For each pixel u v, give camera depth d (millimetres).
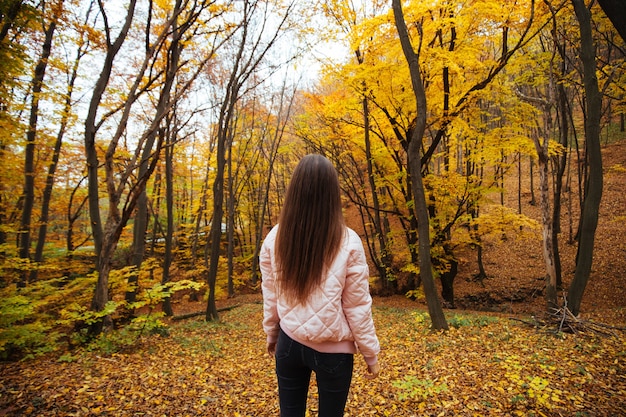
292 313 1408
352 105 10977
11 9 5957
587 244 6363
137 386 3859
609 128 24172
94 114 6840
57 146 10750
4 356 5035
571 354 4477
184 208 22734
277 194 24672
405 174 11758
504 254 17953
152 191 17656
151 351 5750
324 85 12820
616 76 11109
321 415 1422
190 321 11109
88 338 5859
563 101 13633
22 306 5516
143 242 9984
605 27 9836
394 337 6809
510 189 23141
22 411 3053
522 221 10805
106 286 6195
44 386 3600
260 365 5430
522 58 9258
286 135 22859
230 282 18312
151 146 9930
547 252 8023
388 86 9719
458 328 6816
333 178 1462
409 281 15234
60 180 12078
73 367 4422
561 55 10375
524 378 3787
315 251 1368
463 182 11031
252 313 12125
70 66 9766
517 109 9547
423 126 6914
